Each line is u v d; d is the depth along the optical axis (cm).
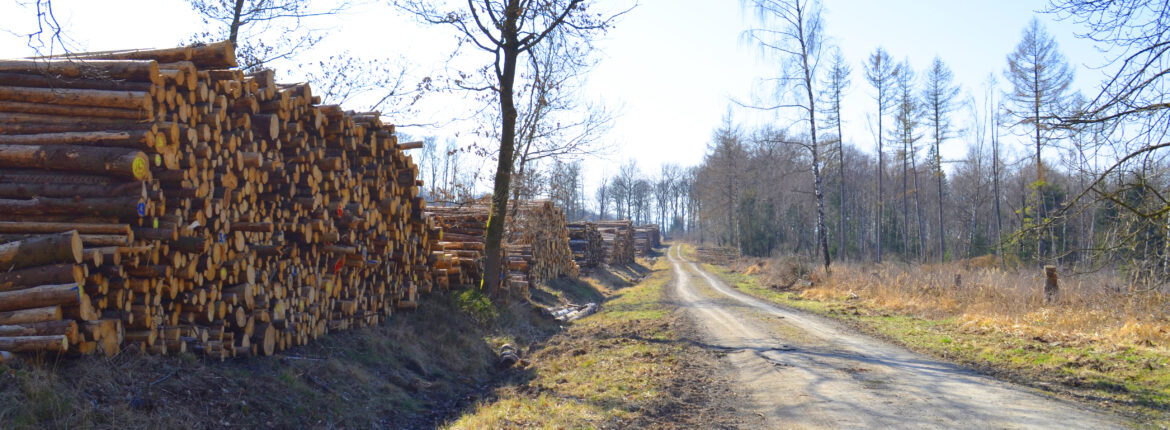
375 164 1078
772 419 679
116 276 578
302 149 851
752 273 3897
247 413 603
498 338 1286
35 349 504
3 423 430
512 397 817
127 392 535
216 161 673
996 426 632
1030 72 2378
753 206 6028
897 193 5669
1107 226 1150
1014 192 4878
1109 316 1323
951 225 6259
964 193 5762
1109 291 1537
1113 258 1083
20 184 564
